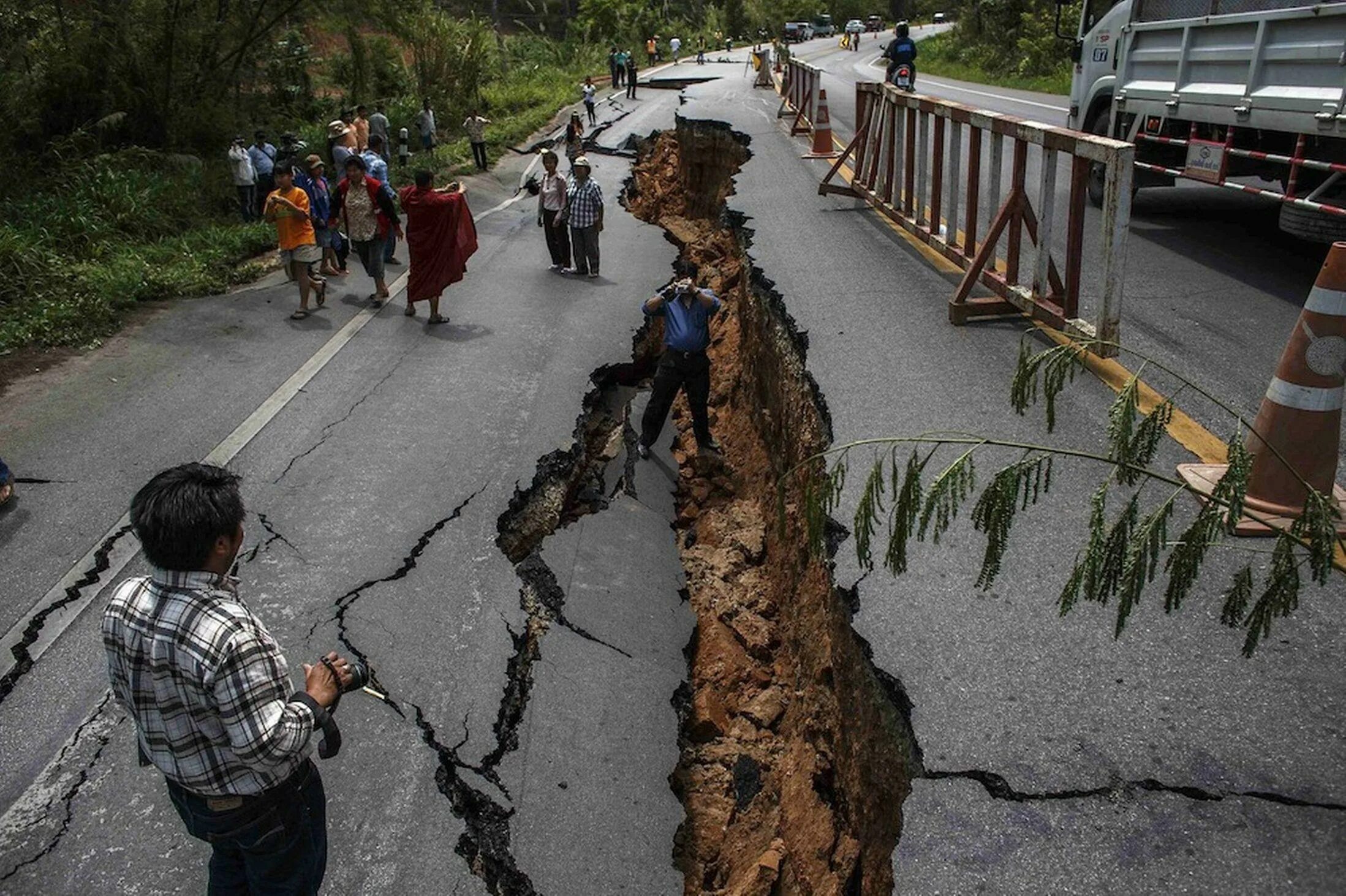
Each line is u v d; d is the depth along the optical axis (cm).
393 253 1244
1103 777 319
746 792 511
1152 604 397
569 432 752
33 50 1537
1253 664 360
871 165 1156
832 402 615
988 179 1287
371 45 2484
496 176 1995
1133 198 1209
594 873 411
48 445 707
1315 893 274
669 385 822
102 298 995
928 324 748
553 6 5278
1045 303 693
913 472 257
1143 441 282
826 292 847
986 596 415
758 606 661
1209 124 880
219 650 249
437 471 679
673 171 2033
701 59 4878
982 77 3434
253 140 1772
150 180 1382
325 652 492
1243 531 423
